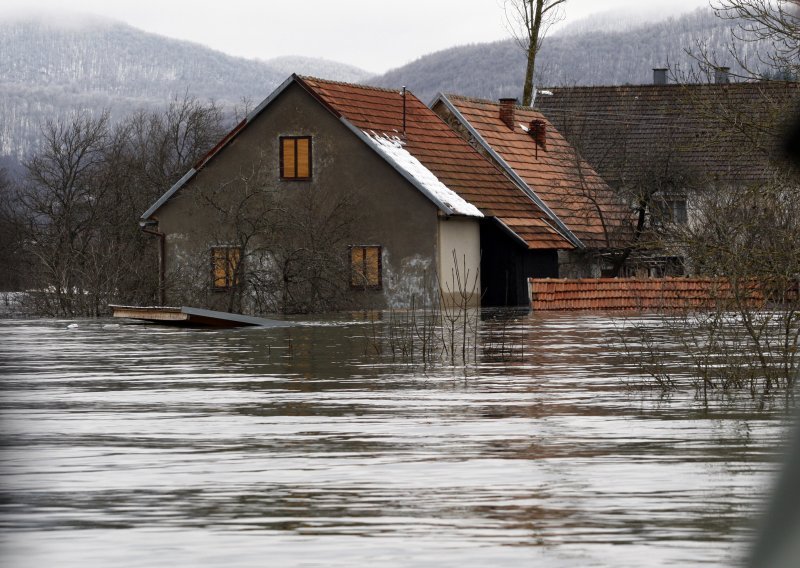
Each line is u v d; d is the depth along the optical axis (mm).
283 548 10383
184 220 71375
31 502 12656
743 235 29281
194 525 11422
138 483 13781
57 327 51969
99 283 65812
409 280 68125
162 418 19891
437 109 81125
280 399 22547
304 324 50719
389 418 19469
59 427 18859
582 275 76625
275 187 70562
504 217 71500
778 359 26812
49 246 72000
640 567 9484
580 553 10016
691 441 16531
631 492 12789
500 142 79438
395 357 32656
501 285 71188
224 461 15320
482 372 27812
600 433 17469
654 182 73562
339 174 69625
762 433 17250
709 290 27672
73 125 90375
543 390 23609
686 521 11234
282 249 64875
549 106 95562
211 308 65500
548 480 13633
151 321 52688
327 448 16297
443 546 10391
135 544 10617
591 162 88438
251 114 70875
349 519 11609
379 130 71312
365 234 68875
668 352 32812
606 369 28188
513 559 9844
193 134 102688
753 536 4223
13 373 29172
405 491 13070
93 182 88688
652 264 74000
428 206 67812
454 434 17562
